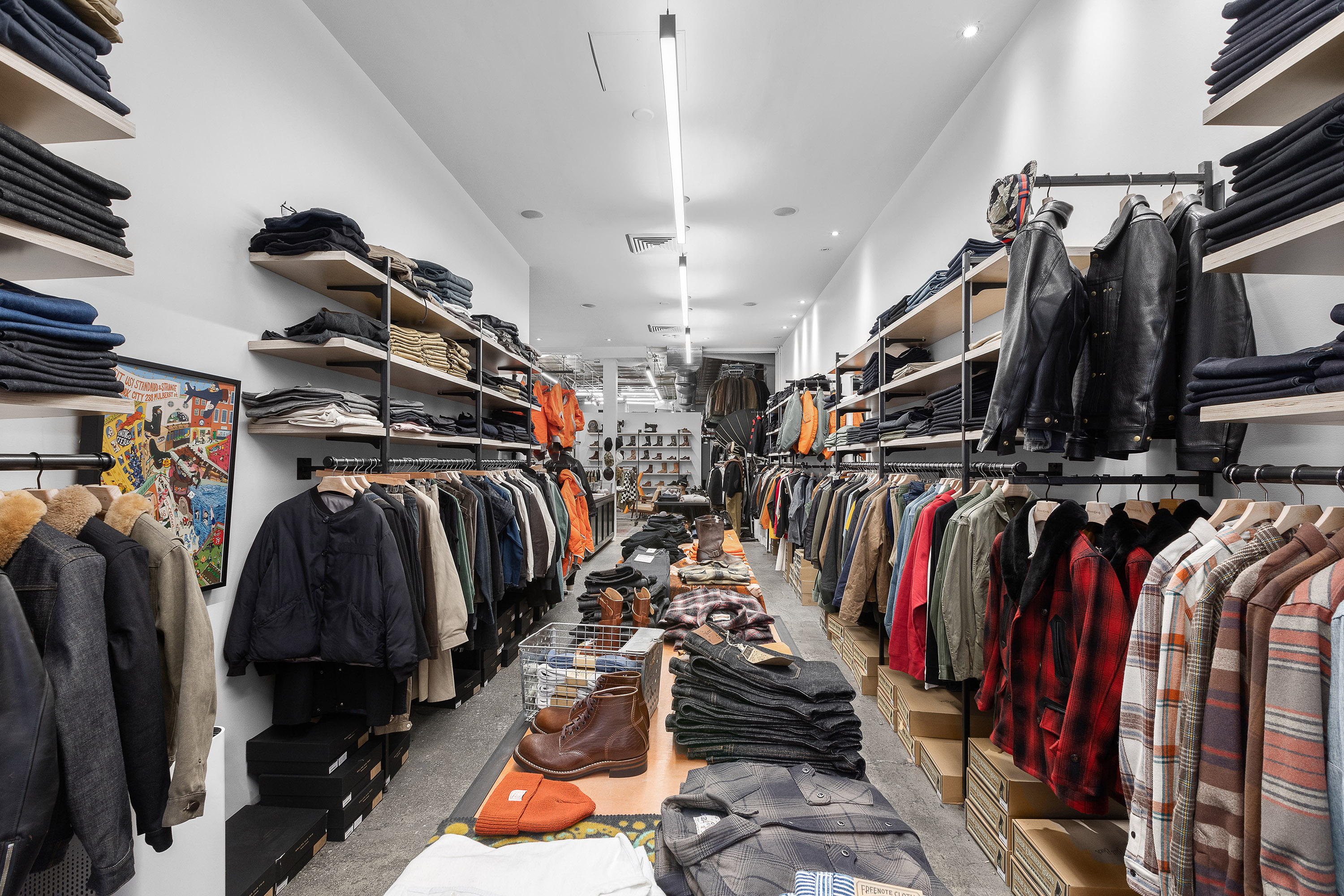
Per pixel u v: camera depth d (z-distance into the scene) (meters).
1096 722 1.51
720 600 2.13
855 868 0.85
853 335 6.34
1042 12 2.77
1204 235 1.31
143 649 1.18
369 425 2.63
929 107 3.71
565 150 4.29
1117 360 1.73
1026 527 1.85
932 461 4.17
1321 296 1.53
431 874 0.88
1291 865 0.86
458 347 3.97
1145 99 2.10
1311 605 0.90
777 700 1.20
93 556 1.11
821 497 4.62
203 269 2.17
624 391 18.16
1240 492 1.71
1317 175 1.01
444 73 3.40
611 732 1.26
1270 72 1.12
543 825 1.00
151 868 1.35
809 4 2.90
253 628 2.20
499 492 3.70
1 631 0.95
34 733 0.95
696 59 3.30
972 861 2.07
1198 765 1.06
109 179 1.81
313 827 2.08
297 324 2.60
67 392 1.24
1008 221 2.11
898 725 3.00
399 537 2.38
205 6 2.19
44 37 1.18
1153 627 1.26
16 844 0.92
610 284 7.67
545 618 5.18
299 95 2.76
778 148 4.23
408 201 3.92
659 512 8.63
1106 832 1.83
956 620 2.30
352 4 2.86
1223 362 1.21
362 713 2.42
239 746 2.23
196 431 2.10
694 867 0.87
